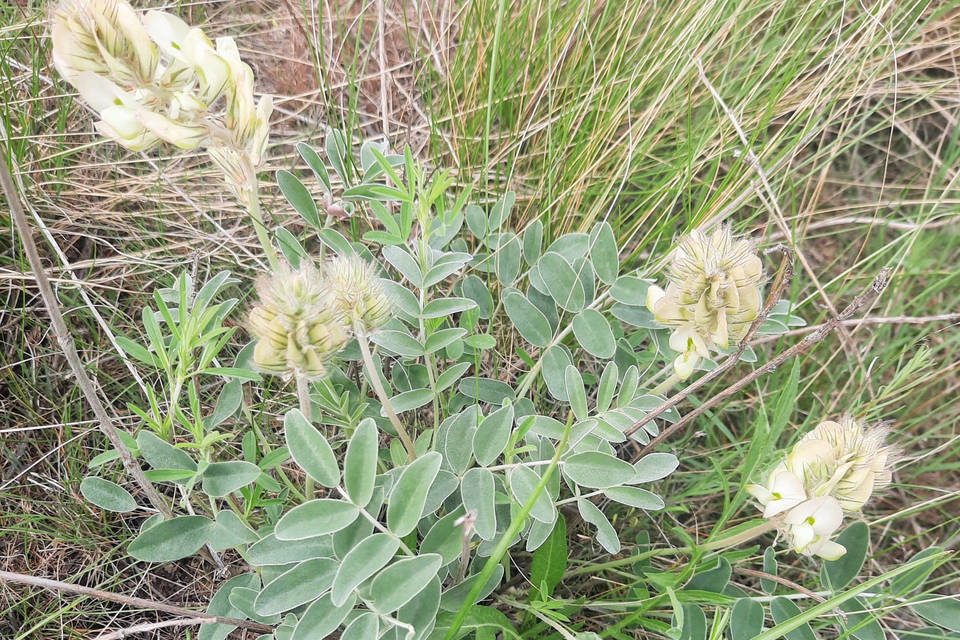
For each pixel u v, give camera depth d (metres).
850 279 0.46
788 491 0.26
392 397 0.33
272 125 0.49
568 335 0.41
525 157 0.46
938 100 0.53
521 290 0.42
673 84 0.44
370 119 0.51
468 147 0.46
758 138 0.49
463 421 0.29
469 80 0.48
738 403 0.43
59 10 0.23
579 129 0.46
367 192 0.34
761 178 0.39
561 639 0.31
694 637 0.29
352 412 0.34
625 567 0.36
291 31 0.51
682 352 0.28
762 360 0.45
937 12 0.49
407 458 0.31
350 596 0.25
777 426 0.29
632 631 0.34
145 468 0.37
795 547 0.26
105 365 0.40
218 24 0.51
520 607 0.31
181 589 0.35
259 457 0.37
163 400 0.39
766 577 0.30
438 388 0.32
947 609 0.30
